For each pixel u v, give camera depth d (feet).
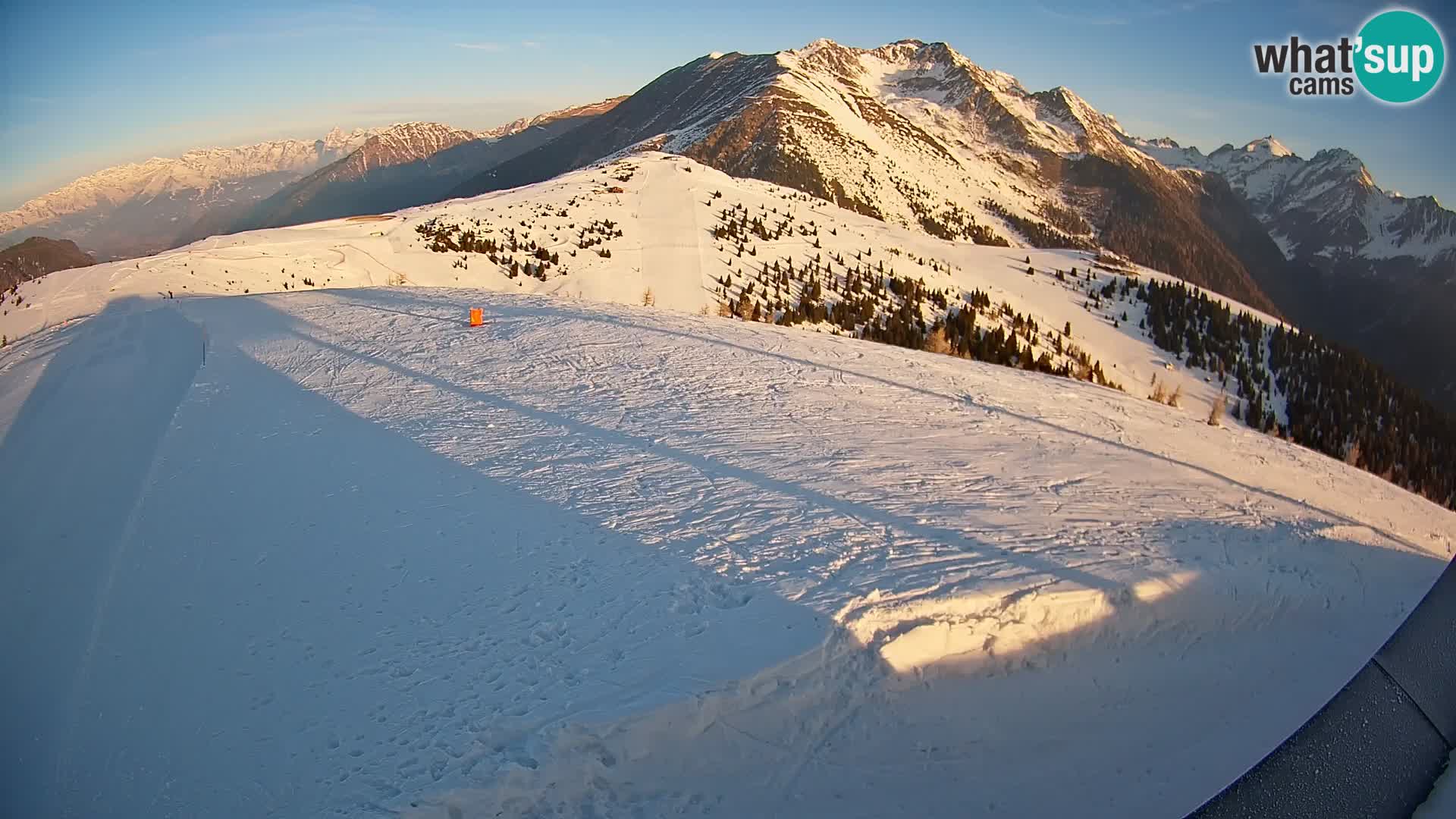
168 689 20.13
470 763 17.10
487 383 48.21
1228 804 13.80
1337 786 12.48
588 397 45.21
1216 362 334.65
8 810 16.69
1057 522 29.50
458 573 24.85
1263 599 25.49
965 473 34.83
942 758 18.48
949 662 21.09
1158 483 37.06
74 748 18.39
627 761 17.78
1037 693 20.58
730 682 19.20
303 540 27.63
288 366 53.16
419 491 31.60
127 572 26.18
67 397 56.80
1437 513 44.52
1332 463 53.11
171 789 16.88
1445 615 12.30
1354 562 29.66
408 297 83.05
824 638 20.71
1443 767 11.49
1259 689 21.35
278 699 19.38
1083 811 17.25
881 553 25.62
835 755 18.42
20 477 41.45
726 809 17.08
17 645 23.71
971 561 25.13
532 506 29.81
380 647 21.18
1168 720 19.97
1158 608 24.03
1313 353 352.90
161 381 54.54
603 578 24.13
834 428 40.88
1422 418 319.88
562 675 19.56
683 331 64.95
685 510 29.22
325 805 16.21
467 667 20.08
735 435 38.63
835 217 422.00
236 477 33.76
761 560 25.02
